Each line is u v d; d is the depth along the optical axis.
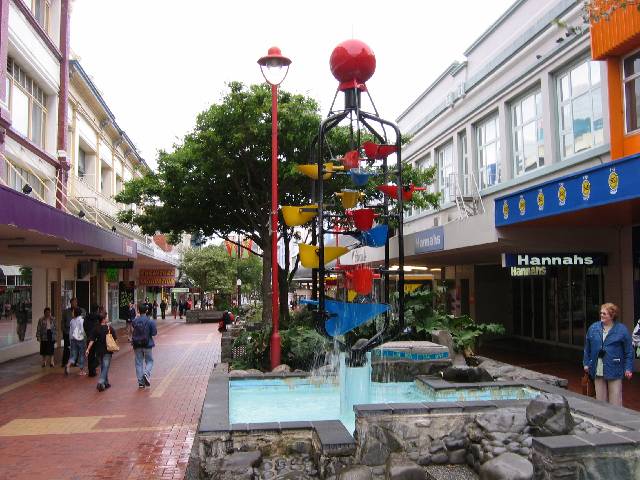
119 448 7.39
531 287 18.97
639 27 10.54
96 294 26.31
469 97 18.98
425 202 19.52
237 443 5.29
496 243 12.07
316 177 7.19
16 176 16.89
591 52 12.25
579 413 5.23
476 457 5.09
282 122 14.41
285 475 5.04
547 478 3.99
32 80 18.39
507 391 6.93
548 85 14.55
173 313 48.41
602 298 14.31
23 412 9.56
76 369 14.66
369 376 7.07
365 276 6.89
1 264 15.95
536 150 15.42
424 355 8.43
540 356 15.19
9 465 6.69
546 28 14.35
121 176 33.31
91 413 9.47
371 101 7.29
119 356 17.56
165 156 17.16
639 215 10.38
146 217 18.89
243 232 19.41
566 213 9.82
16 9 15.95
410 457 5.20
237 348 12.30
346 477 4.55
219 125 14.94
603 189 8.62
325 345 10.48
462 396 6.89
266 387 7.82
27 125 17.89
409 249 17.20
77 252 17.77
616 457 4.02
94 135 26.94
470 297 21.56
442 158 21.97
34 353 18.31
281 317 15.56
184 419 9.02
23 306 17.72
